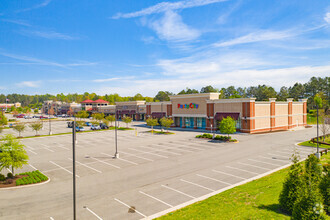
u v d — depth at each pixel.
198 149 34.91
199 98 61.59
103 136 53.22
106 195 17.97
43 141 47.53
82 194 18.31
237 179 20.75
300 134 49.88
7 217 14.74
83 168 26.02
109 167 26.14
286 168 23.50
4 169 26.53
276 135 48.25
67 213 15.12
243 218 13.07
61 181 21.69
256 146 36.22
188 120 66.31
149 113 81.19
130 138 48.69
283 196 13.87
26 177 22.47
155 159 29.28
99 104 125.81
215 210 14.35
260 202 15.19
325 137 43.62
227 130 40.88
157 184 20.12
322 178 14.92
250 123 50.91
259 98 144.50
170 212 14.69
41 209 15.81
